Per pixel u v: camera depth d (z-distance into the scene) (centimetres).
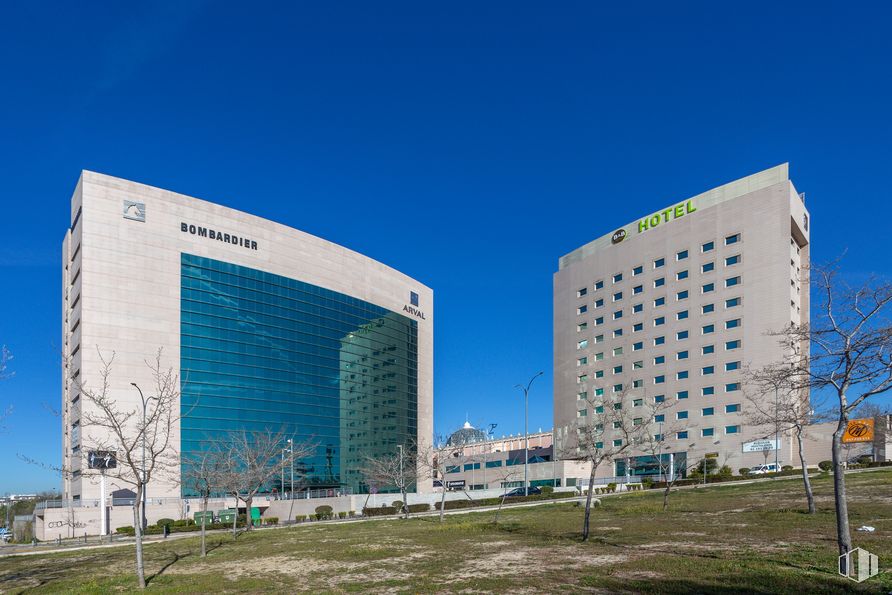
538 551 2059
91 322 7631
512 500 5900
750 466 8419
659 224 10325
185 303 8481
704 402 9231
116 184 8081
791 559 1598
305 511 6419
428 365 13388
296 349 9856
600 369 10944
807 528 2267
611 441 10031
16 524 6838
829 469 6444
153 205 8362
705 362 9319
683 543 2052
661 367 9919
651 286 10306
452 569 1767
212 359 8650
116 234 7975
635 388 10212
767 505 3362
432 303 13925
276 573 1889
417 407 12750
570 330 11675
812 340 1984
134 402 7694
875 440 7125
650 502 4225
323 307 10488
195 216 8788
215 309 8812
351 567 1934
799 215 9256
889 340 1475
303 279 10188
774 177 8969
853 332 1498
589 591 1345
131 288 7994
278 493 7962
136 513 1802
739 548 1858
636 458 9631
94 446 6062
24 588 1869
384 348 11856
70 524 5938
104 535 5356
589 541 2259
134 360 7856
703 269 9588
